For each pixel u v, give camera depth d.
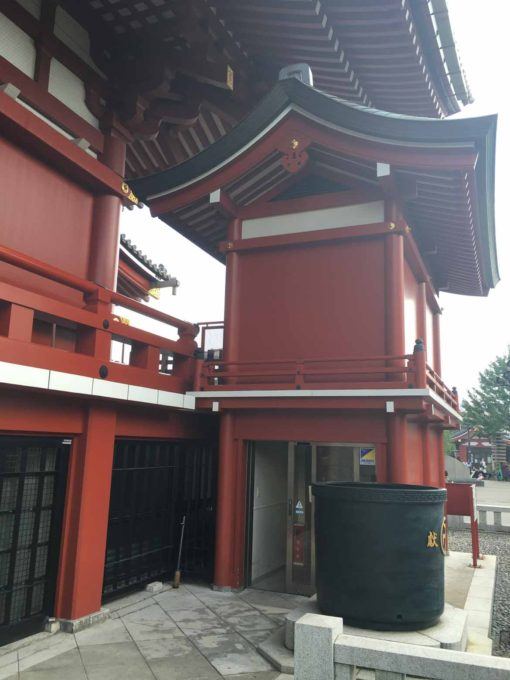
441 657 3.07
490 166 7.57
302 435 7.91
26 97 6.74
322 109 7.71
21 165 6.84
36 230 7.00
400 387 7.19
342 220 8.34
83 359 6.20
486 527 16.75
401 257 7.89
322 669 3.31
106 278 7.89
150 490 8.05
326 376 8.03
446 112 10.96
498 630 7.70
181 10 7.63
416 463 9.00
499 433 54.19
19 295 5.47
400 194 7.99
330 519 5.74
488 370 54.84
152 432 7.89
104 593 7.08
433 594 5.49
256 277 8.83
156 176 8.88
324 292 8.31
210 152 8.41
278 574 9.03
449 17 8.09
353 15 7.82
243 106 9.57
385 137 7.39
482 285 12.80
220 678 5.05
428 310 11.65
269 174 8.71
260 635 6.19
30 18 6.92
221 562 8.01
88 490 6.50
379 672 3.21
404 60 8.81
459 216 8.55
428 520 5.59
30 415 5.83
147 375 7.44
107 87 8.16
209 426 9.48
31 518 6.08
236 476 8.27
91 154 7.97
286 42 8.66
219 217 9.63
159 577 8.19
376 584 5.38
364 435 7.56
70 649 5.64
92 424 6.62
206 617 6.77
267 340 8.53
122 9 7.83
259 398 7.84
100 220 7.98
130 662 5.35
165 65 8.04
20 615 5.88
